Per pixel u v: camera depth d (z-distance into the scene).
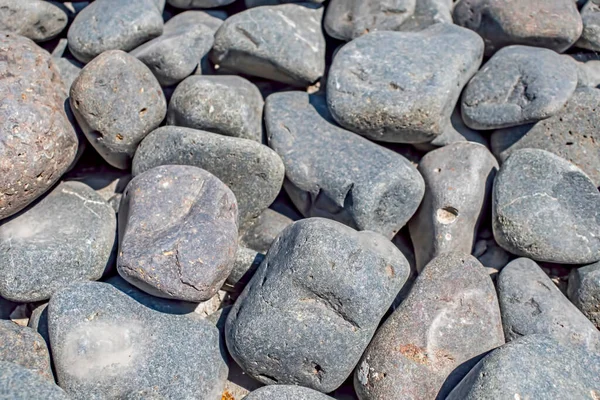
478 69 0.75
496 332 0.64
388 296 0.63
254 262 0.67
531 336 0.61
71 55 0.75
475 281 0.65
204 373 0.63
